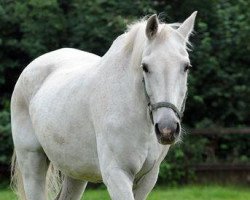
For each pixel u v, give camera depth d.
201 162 22.02
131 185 9.02
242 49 23.39
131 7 22.64
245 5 23.64
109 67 9.31
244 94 23.42
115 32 22.08
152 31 8.49
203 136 22.34
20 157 11.19
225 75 23.11
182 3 23.38
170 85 8.19
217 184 21.59
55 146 10.15
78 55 11.06
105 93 9.21
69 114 9.81
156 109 8.23
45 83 10.86
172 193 19.34
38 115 10.49
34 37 22.64
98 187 20.92
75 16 23.05
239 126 23.53
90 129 9.54
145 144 8.94
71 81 10.10
